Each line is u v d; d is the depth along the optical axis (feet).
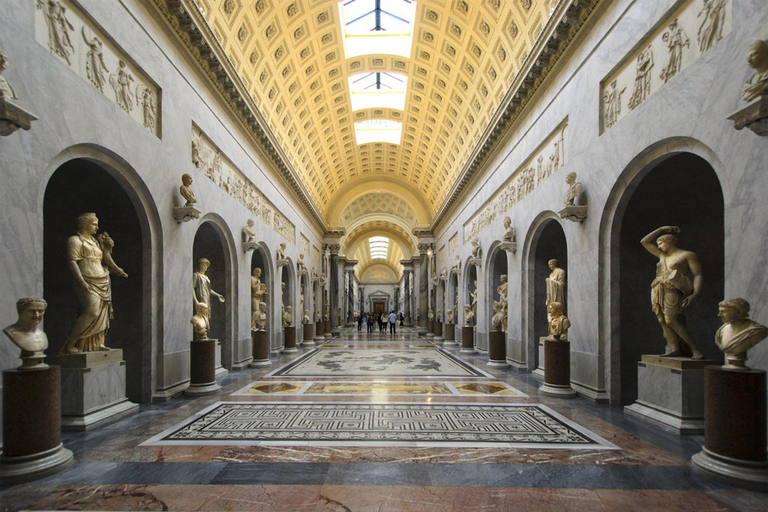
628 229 23.13
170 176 25.90
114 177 21.67
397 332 100.99
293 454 15.06
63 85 16.93
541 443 16.26
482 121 49.26
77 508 10.99
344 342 71.00
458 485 12.44
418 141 75.10
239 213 38.73
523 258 36.78
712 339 21.74
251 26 36.24
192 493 11.89
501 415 20.57
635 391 22.99
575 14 25.07
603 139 23.47
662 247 18.93
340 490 12.10
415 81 57.77
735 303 12.76
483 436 17.17
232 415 20.56
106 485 12.41
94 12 18.94
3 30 14.24
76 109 17.66
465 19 41.93
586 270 25.22
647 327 23.06
